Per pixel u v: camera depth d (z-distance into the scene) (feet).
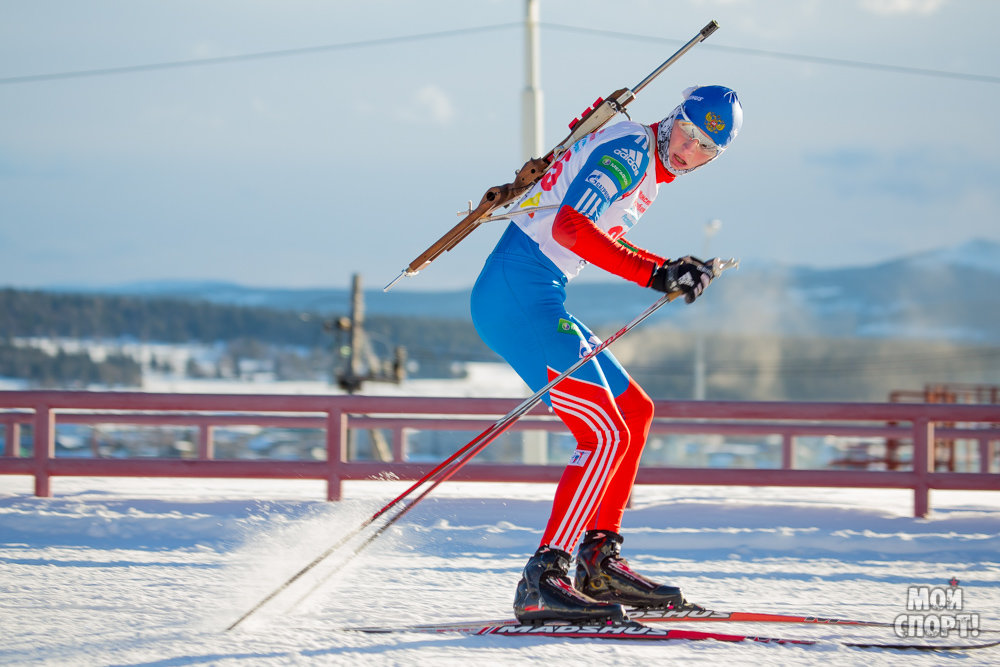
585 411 35.17
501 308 36.45
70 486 72.08
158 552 50.96
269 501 62.75
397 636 33.73
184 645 32.27
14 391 63.67
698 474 61.77
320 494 68.03
